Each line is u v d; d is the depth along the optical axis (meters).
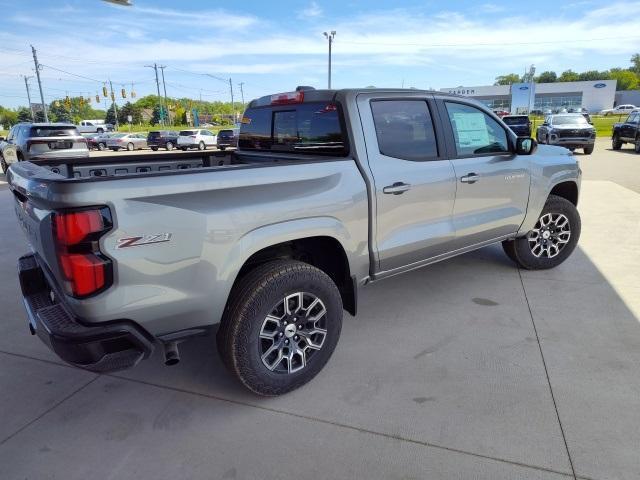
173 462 2.37
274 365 2.81
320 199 2.85
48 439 2.55
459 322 3.84
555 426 2.56
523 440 2.46
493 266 5.18
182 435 2.57
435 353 3.36
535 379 3.00
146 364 3.31
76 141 14.54
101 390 3.00
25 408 2.83
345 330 3.73
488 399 2.81
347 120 3.18
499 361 3.23
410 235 3.49
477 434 2.52
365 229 3.16
